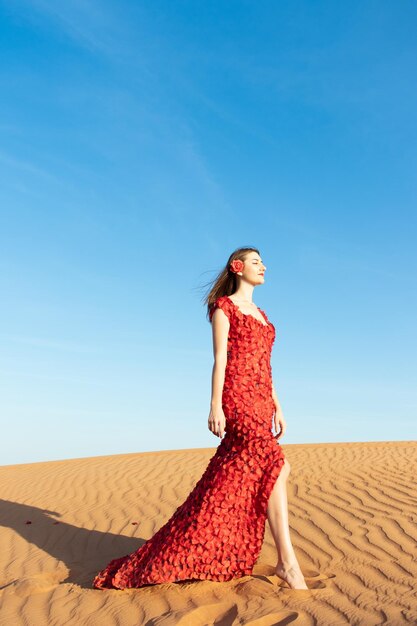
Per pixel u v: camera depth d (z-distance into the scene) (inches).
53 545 242.8
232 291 189.3
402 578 169.2
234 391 171.9
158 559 167.5
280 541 164.2
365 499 283.7
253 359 174.9
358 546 205.9
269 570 180.5
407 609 142.6
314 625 134.6
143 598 162.4
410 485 316.2
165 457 536.7
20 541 253.6
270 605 148.4
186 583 168.7
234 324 176.2
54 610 161.3
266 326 180.7
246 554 167.3
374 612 141.6
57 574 195.9
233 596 157.8
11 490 405.7
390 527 228.2
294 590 157.6
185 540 167.0
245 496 167.9
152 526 261.9
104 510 307.1
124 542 238.8
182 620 140.6
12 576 202.2
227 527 167.3
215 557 166.1
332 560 192.1
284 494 166.7
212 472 172.2
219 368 172.6
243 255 186.7
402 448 534.6
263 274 187.3
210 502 168.4
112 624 147.4
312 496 297.3
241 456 169.5
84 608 160.2
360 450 526.6
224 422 169.2
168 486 370.3
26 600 171.8
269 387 177.5
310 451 530.0
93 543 241.1
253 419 170.9
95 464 520.1
